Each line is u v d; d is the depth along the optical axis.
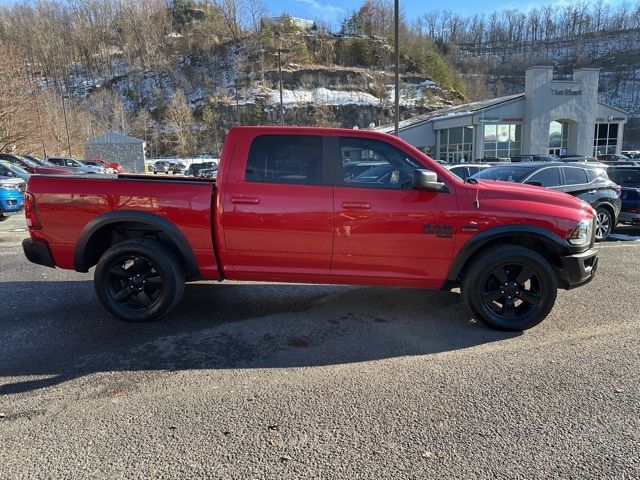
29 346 4.03
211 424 2.86
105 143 57.66
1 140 39.44
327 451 2.60
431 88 97.00
